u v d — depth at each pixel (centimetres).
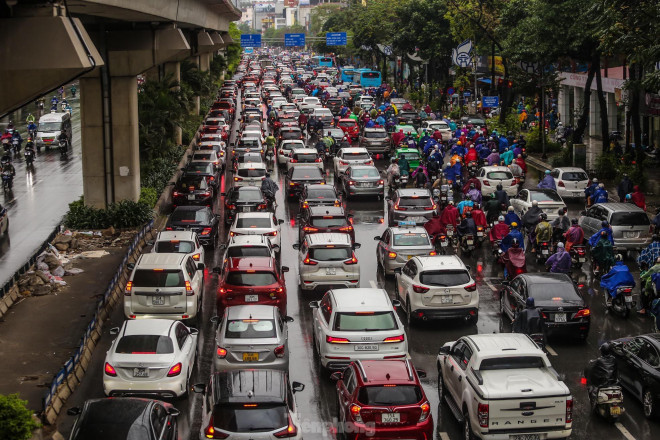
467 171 4431
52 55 1897
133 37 3503
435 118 6391
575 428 1497
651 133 4981
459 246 2956
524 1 5197
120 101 3522
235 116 7906
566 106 6378
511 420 1306
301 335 2044
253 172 3769
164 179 4072
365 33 11100
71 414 1302
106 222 3203
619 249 2752
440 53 8000
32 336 1967
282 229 3269
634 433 1475
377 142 5112
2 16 1895
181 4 3947
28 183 4431
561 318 1911
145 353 1565
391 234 2522
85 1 2334
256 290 2008
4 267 2712
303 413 1569
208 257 2834
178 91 5062
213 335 2025
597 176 4234
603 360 1531
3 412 1305
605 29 3173
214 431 1231
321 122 6281
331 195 3219
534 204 2995
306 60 18362
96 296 2309
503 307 2164
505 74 5881
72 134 6625
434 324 2133
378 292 1809
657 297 2102
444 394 1600
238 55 14950
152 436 1189
